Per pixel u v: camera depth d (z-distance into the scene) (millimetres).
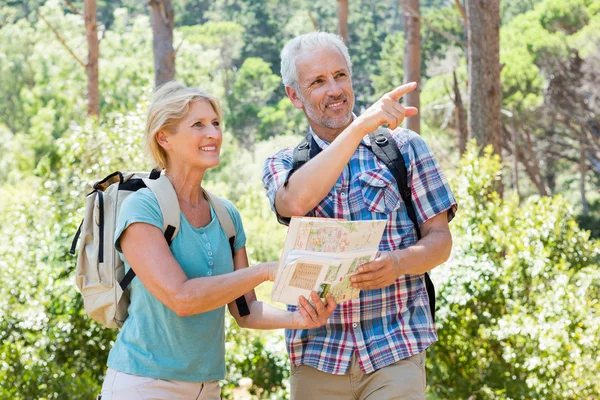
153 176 2607
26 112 38219
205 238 2592
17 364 5312
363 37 49719
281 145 42219
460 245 6699
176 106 2549
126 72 35594
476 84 9430
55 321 6148
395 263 2535
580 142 24406
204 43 54094
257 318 2701
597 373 5953
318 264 2279
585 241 6832
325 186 2529
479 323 6445
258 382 6891
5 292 6172
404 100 13414
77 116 35125
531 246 6566
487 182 6980
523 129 23562
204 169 2611
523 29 25672
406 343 2723
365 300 2748
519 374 6320
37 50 37188
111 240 2529
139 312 2504
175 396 2484
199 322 2525
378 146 2818
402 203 2791
